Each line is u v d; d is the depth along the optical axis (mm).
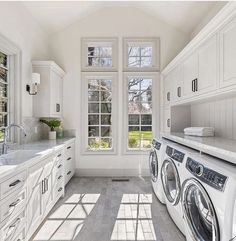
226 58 2105
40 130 4156
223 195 1356
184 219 2025
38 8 3602
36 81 3539
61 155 3338
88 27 4625
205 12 3773
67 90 4637
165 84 4496
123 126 4660
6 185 1661
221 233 1377
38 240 2240
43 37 4320
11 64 3188
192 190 1878
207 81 2539
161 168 2945
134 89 4734
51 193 2814
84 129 4664
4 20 2818
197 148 2256
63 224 2562
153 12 4453
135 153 4660
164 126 4586
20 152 2594
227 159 1680
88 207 3039
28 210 2088
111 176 4645
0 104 2990
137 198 3377
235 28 1944
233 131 2707
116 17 4633
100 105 4738
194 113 4008
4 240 1637
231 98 2740
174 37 4633
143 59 4707
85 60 4648
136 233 2383
